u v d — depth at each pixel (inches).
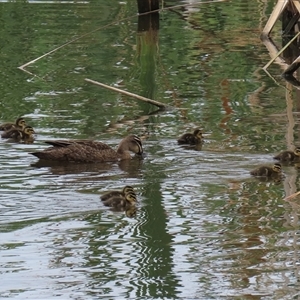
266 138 688.4
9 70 944.3
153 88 869.2
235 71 949.8
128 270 439.2
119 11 1273.4
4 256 454.9
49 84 883.4
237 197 553.9
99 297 409.1
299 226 501.4
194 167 617.0
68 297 409.1
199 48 1067.3
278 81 906.1
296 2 948.6
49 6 1300.4
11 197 546.0
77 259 451.2
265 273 437.7
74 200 543.2
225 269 438.9
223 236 485.1
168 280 427.5
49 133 705.6
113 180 589.6
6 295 411.2
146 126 730.8
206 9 1312.7
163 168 617.6
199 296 410.9
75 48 1058.7
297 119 746.2
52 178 591.5
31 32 1125.7
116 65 975.0
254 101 816.9
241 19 1245.7
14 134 689.6
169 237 483.5
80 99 823.1
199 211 526.6
